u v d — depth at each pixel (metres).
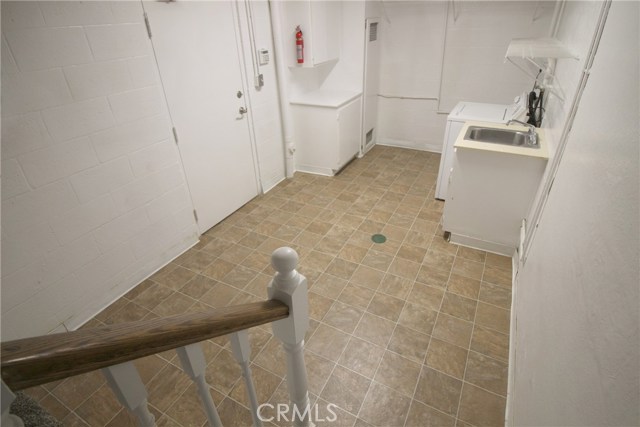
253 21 3.00
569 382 0.84
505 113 3.04
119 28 1.99
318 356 1.89
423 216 3.19
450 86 4.14
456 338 1.98
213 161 2.93
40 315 1.90
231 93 2.96
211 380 1.77
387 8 4.01
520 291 2.00
